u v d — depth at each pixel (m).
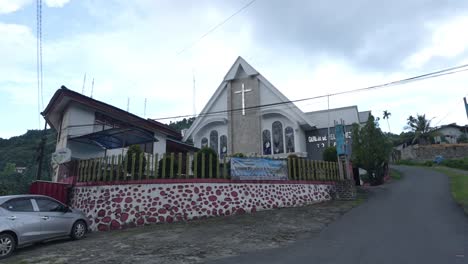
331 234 9.12
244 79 25.08
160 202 12.55
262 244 8.31
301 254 7.16
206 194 13.19
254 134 23.64
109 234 11.09
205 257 7.26
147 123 20.81
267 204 14.29
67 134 16.80
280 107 23.22
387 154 22.33
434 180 22.89
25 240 8.85
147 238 9.58
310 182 16.03
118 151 18.64
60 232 9.92
